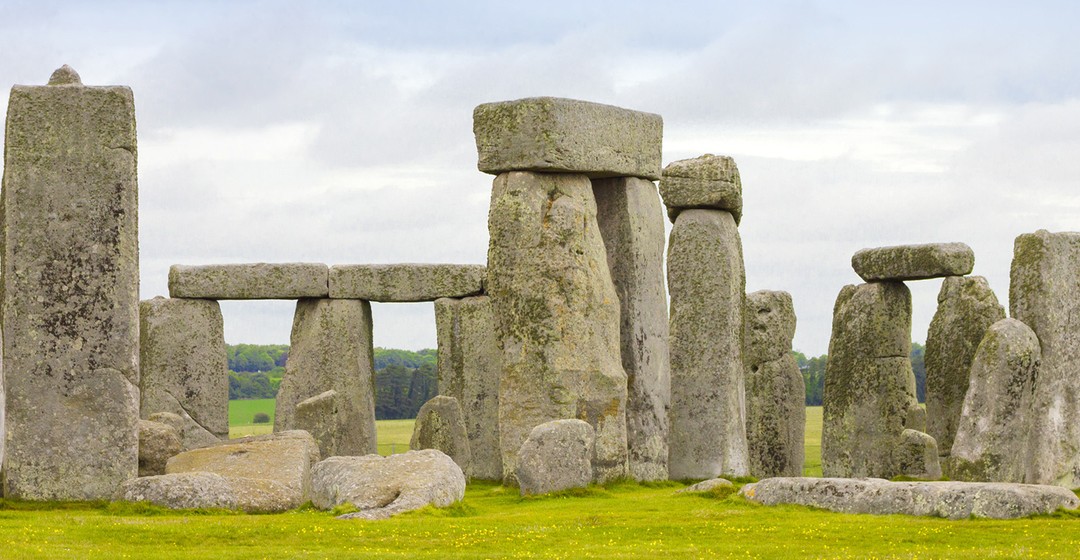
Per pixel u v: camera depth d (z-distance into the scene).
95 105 28.31
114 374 28.30
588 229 33.25
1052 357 31.89
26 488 28.09
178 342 46.09
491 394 43.12
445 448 39.25
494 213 33.06
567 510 28.47
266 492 27.75
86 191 28.28
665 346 35.38
